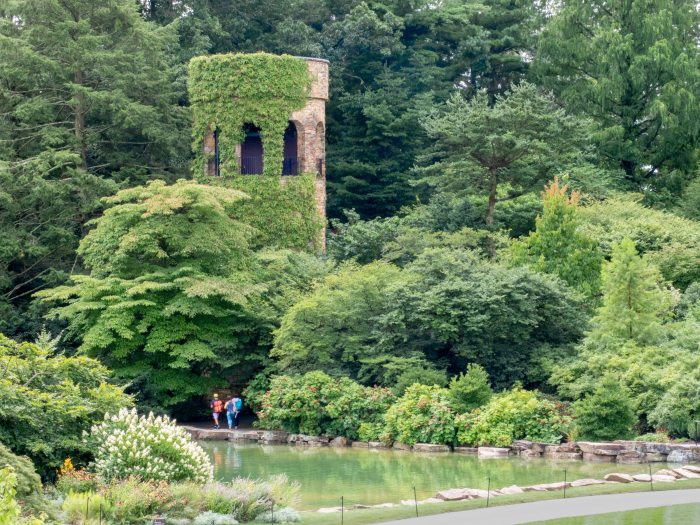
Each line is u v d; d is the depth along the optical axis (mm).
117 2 57125
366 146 69500
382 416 38906
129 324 44281
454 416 36875
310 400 40062
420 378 39281
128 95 58312
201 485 24344
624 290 38281
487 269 42406
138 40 57969
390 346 41250
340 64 72438
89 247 47438
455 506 23516
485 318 39156
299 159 57031
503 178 54312
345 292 42656
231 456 35781
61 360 27672
